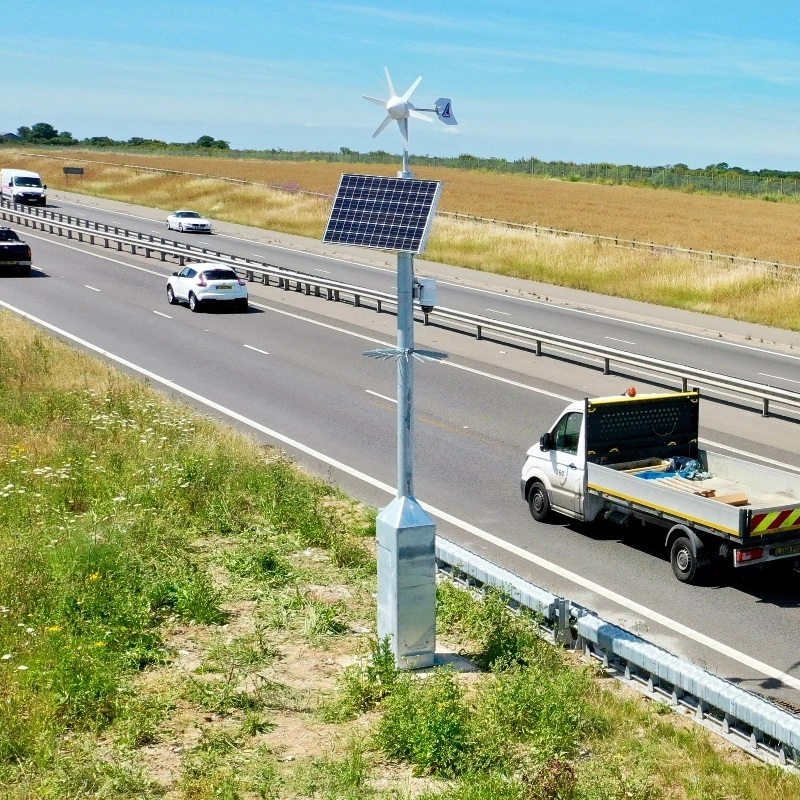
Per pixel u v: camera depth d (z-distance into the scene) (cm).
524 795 712
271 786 743
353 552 1269
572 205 8250
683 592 1200
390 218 921
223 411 2111
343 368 2559
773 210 8475
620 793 720
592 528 1438
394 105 906
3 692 877
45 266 4522
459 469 1716
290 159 15038
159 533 1317
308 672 959
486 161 14175
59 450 1670
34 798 721
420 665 955
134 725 827
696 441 1438
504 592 1076
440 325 3231
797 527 1170
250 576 1205
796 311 3388
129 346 2819
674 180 11438
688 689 873
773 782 751
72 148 15512
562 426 1429
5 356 2450
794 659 1023
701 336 3148
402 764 788
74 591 1079
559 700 844
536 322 3300
